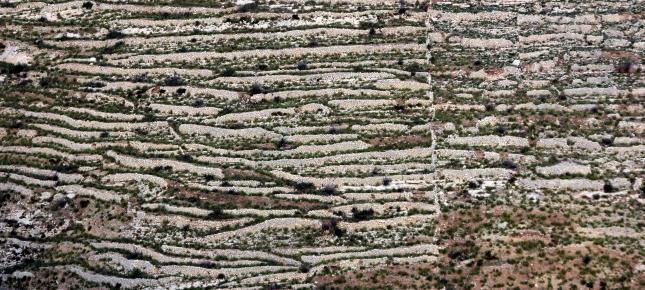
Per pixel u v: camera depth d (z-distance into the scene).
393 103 143.62
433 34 154.00
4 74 154.62
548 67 148.00
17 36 160.50
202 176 136.38
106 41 158.38
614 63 147.75
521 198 129.75
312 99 145.25
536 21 155.88
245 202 132.12
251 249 126.62
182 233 129.88
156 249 128.12
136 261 127.12
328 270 122.50
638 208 127.44
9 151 143.00
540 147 136.50
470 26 155.75
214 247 127.62
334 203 130.88
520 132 138.12
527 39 152.88
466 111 141.75
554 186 131.12
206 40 156.75
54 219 134.12
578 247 121.69
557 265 119.50
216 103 146.62
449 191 131.50
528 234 124.19
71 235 132.12
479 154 135.62
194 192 134.12
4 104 149.75
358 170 134.75
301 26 156.88
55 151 142.12
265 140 140.25
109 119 145.88
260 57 153.00
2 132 145.88
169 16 161.38
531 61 148.88
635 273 117.94
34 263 129.88
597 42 151.88
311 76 148.25
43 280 127.62
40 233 133.00
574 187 131.00
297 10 159.62
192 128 143.00
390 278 120.56
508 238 123.94
